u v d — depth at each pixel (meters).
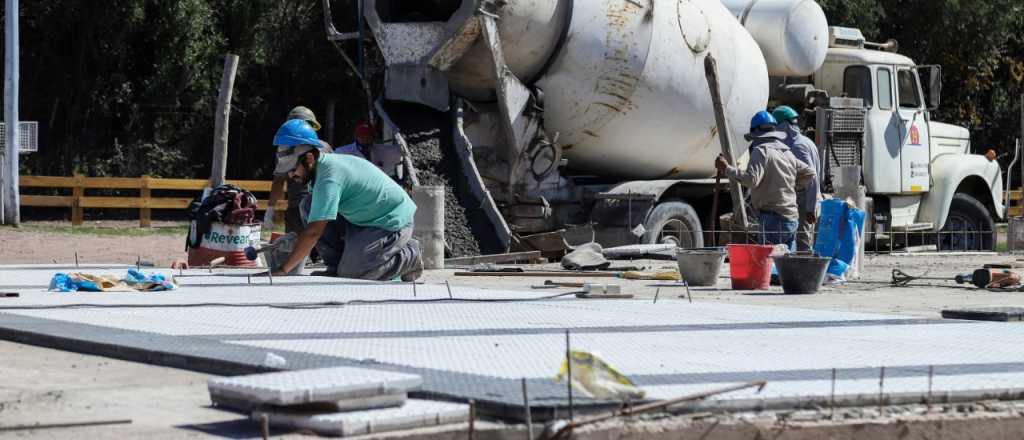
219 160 26.88
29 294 14.48
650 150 29.69
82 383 8.30
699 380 8.03
